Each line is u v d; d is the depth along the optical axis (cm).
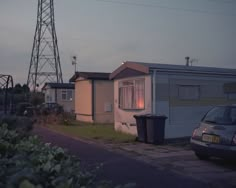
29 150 425
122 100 1769
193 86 1620
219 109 985
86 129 1997
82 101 2645
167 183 801
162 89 1549
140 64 1570
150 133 1428
